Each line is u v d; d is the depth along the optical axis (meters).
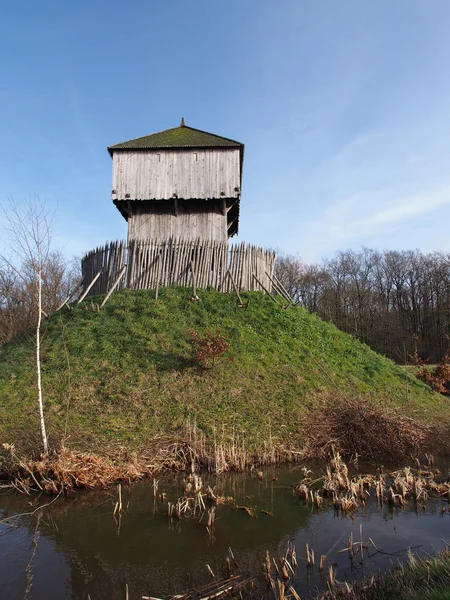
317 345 16.50
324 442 11.26
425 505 8.01
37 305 10.57
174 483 9.13
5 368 14.38
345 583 5.20
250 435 11.26
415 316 54.66
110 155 20.97
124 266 18.55
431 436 12.17
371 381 15.37
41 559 6.14
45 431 10.23
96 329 15.76
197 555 6.25
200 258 18.55
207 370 13.77
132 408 12.03
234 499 8.30
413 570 5.43
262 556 6.22
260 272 19.08
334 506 7.89
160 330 15.50
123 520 7.36
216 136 22.05
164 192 20.20
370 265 58.88
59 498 8.29
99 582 5.61
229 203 20.86
